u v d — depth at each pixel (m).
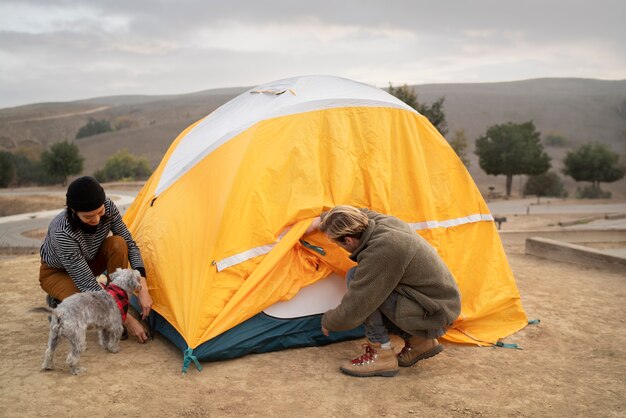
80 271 4.40
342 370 4.17
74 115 189.12
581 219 28.42
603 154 64.94
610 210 36.69
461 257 5.37
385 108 5.29
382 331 4.14
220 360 4.34
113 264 4.70
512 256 9.46
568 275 7.81
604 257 8.27
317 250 4.71
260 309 4.45
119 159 81.69
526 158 57.09
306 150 4.90
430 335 4.06
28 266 7.90
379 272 3.90
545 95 184.75
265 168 4.73
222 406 3.58
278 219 4.65
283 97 5.32
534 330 5.24
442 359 4.52
